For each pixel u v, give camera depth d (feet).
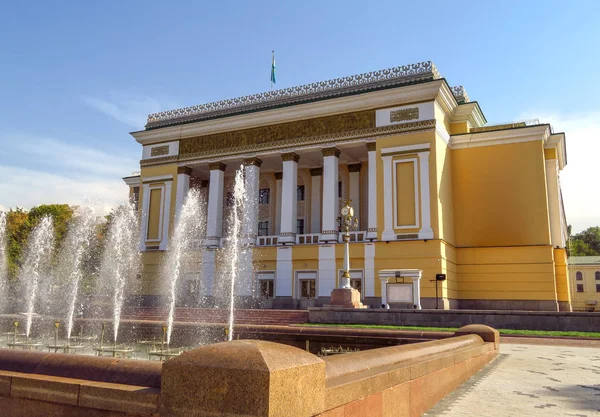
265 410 11.37
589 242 298.76
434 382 24.76
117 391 14.14
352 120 110.11
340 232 109.91
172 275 124.47
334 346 50.24
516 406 24.30
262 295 114.42
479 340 41.24
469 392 27.66
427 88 102.68
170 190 129.90
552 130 111.96
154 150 134.51
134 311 105.19
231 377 11.92
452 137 113.29
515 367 37.86
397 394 19.53
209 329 58.44
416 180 101.71
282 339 53.72
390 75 109.50
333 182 110.83
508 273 104.68
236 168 132.77
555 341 58.23
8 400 16.47
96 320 65.51
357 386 16.06
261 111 118.83
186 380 12.59
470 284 107.45
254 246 116.88
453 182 113.29
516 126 113.39
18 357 17.94
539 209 104.94
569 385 30.58
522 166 107.65
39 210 167.32
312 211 129.08
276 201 136.77
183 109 134.41
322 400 13.70
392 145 104.88
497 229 107.86
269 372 11.50
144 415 13.42
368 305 101.50
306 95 118.42
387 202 103.50
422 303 97.25
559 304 104.99
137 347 57.98
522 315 67.92
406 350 23.88
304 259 110.52
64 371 16.57
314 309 78.59
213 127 126.62
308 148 114.21
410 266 99.50
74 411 15.02
